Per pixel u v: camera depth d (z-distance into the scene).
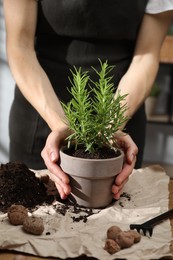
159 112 3.38
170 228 1.11
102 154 1.19
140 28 1.56
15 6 1.46
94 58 1.54
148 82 1.48
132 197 1.27
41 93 1.40
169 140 3.49
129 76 1.49
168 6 1.51
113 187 1.20
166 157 3.54
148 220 1.13
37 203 1.22
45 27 1.53
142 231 1.09
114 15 1.50
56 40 1.55
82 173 1.16
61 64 1.56
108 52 1.55
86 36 1.52
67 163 1.17
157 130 3.48
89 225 1.12
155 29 1.54
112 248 1.00
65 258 1.00
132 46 1.60
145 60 1.53
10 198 1.20
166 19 1.54
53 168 1.20
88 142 1.18
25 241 1.03
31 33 1.50
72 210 1.19
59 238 1.05
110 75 1.56
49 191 1.27
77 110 1.17
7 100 3.14
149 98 3.09
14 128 1.65
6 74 3.09
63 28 1.52
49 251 1.01
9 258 1.00
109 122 1.17
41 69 1.48
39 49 1.58
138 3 1.51
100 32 1.51
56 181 1.21
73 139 1.22
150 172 1.42
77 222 1.13
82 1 1.46
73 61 1.54
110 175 1.17
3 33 3.03
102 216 1.16
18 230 1.08
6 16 1.48
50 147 1.20
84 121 1.16
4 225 1.10
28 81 1.42
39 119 1.59
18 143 1.65
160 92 3.21
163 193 1.29
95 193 1.19
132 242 1.03
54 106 1.37
